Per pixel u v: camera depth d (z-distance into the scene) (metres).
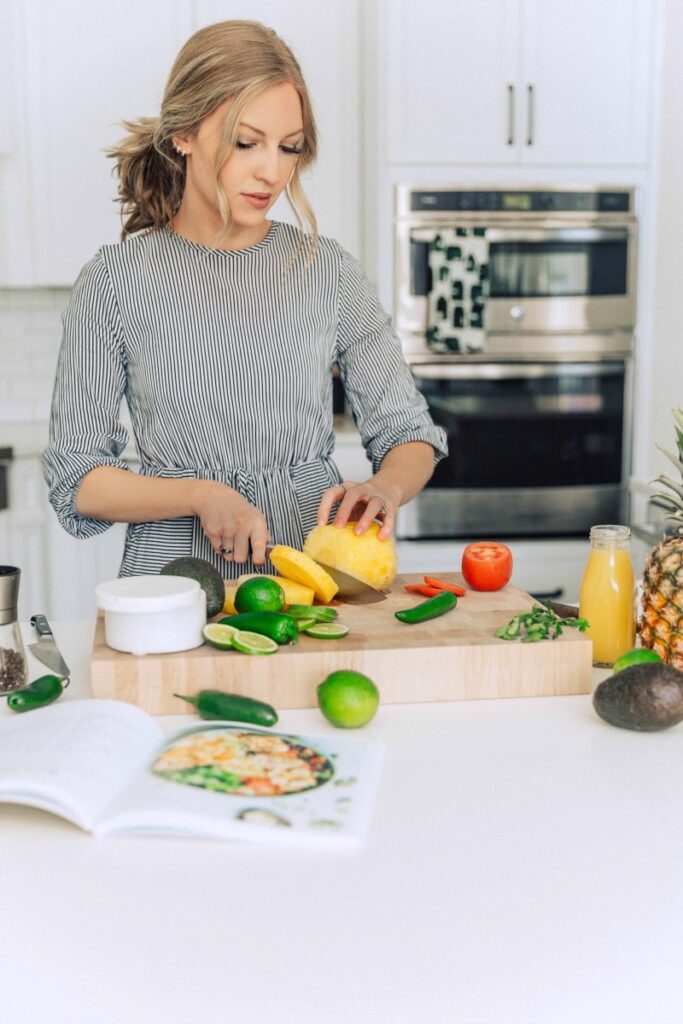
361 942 0.81
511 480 3.40
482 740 1.18
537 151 3.25
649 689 1.17
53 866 0.92
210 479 1.79
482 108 3.21
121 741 1.09
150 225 1.82
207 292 1.75
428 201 3.22
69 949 0.80
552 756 1.14
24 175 3.19
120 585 1.31
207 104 1.56
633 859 0.93
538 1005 0.75
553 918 0.84
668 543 1.36
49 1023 0.73
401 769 1.11
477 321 3.28
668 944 0.81
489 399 3.34
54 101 3.16
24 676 1.34
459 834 0.97
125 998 0.75
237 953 0.80
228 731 1.15
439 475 3.37
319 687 1.20
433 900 0.87
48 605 3.18
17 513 3.08
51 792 0.97
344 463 3.22
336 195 3.36
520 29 3.19
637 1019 0.74
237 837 0.95
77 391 1.75
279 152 1.60
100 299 1.75
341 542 1.47
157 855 0.94
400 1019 0.73
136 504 1.67
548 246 3.28
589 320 3.34
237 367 1.76
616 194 3.30
